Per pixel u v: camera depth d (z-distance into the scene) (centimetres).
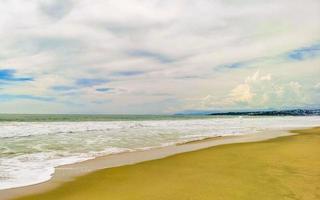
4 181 897
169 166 1154
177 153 1498
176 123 4762
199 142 2028
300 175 942
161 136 2414
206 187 822
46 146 1667
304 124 4919
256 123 5266
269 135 2622
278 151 1520
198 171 1052
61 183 883
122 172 1042
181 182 889
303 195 721
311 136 2505
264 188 791
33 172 1023
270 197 712
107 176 980
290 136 2511
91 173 1023
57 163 1197
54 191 800
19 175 975
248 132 2983
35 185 858
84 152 1494
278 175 947
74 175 989
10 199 730
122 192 788
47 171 1045
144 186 848
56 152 1470
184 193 768
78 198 738
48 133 2461
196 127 3722
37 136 2212
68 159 1292
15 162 1198
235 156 1379
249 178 916
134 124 4109
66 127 3173
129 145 1805
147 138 2236
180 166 1152
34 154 1397
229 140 2178
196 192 774
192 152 1527
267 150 1566
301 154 1405
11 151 1470
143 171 1059
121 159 1316
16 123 3594
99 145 1769
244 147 1716
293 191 755
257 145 1814
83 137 2202
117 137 2258
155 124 4284
